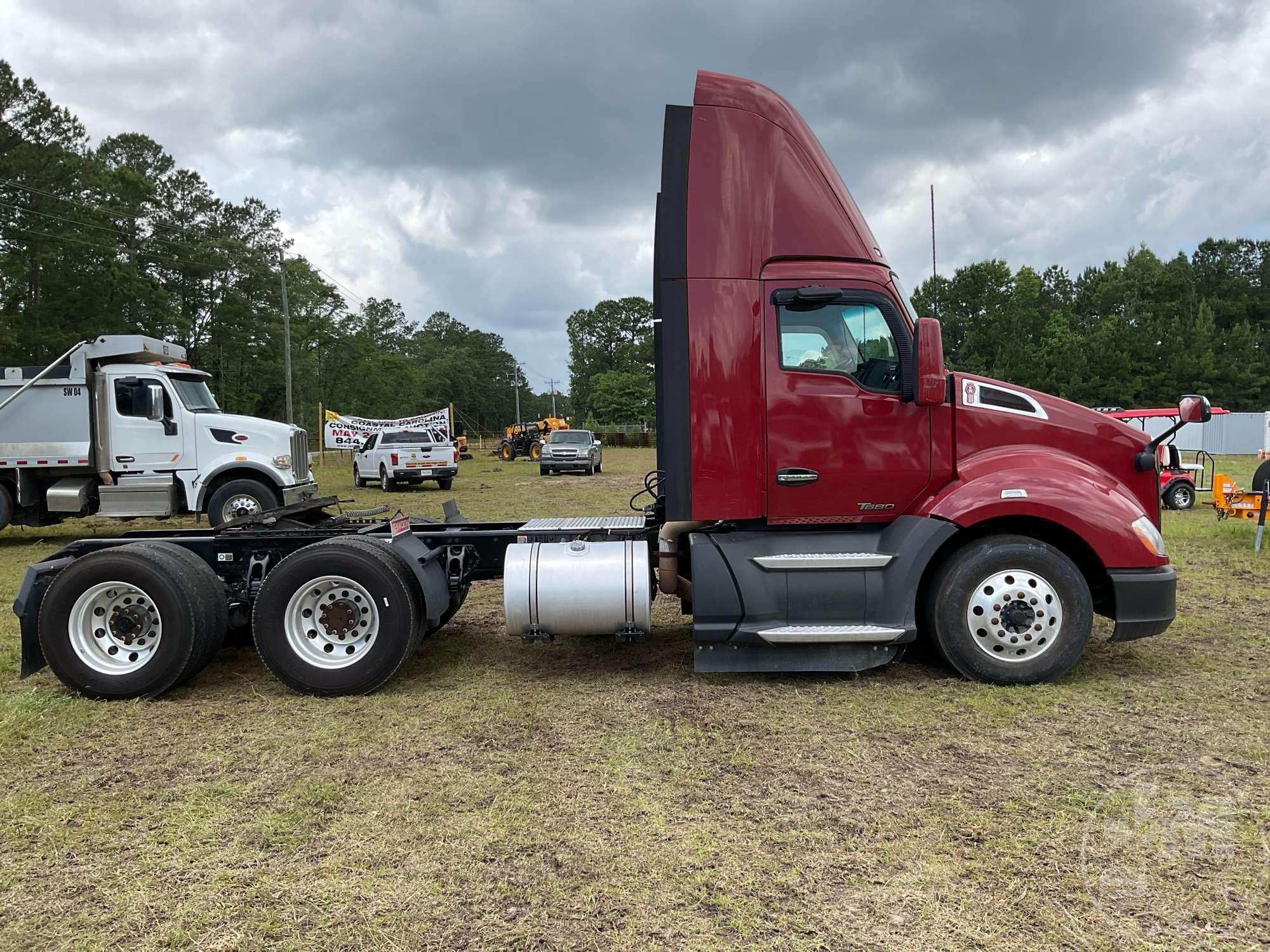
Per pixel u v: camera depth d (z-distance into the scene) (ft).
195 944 8.20
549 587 16.56
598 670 17.94
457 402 393.50
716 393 16.22
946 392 16.21
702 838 10.22
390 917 8.61
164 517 38.88
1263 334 238.07
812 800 11.28
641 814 10.94
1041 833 10.19
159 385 38.68
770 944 8.03
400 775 12.36
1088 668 17.15
